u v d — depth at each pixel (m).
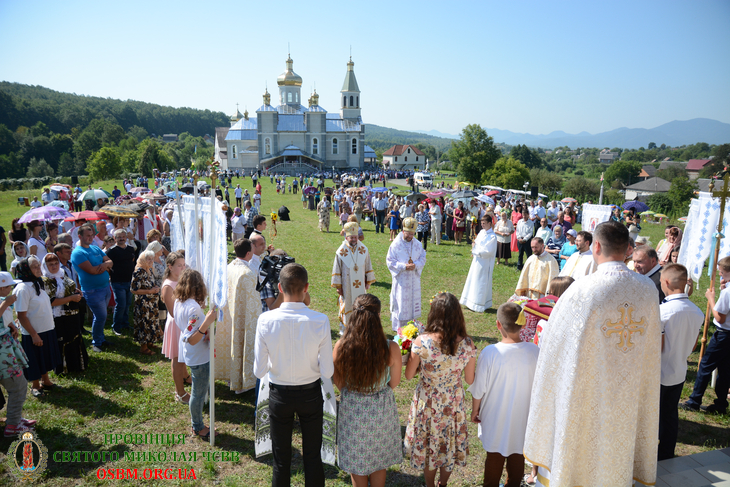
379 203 20.78
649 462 3.02
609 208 8.59
